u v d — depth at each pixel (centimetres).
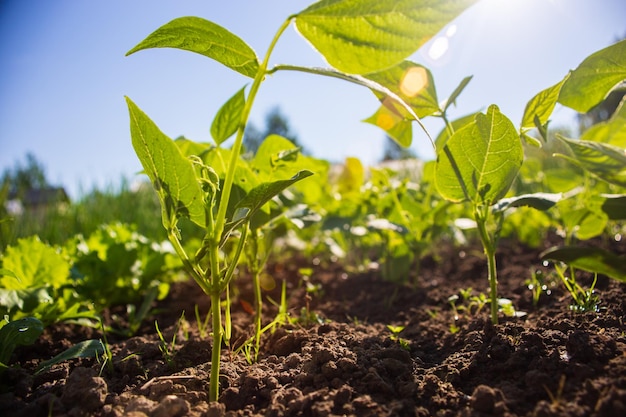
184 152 39
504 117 28
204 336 39
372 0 20
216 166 38
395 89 33
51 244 74
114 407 25
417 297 50
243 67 23
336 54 22
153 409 24
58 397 26
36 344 36
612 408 20
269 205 34
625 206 29
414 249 54
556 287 44
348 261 76
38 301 36
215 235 22
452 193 32
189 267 23
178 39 22
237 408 25
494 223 66
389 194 57
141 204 102
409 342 34
